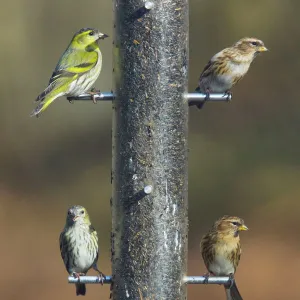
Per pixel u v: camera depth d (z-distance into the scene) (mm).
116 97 9766
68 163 28438
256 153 26875
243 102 27438
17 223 26156
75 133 28734
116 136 9766
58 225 26156
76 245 11180
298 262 23141
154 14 9680
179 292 9742
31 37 27594
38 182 28156
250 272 22688
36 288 22172
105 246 24625
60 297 21641
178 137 9758
